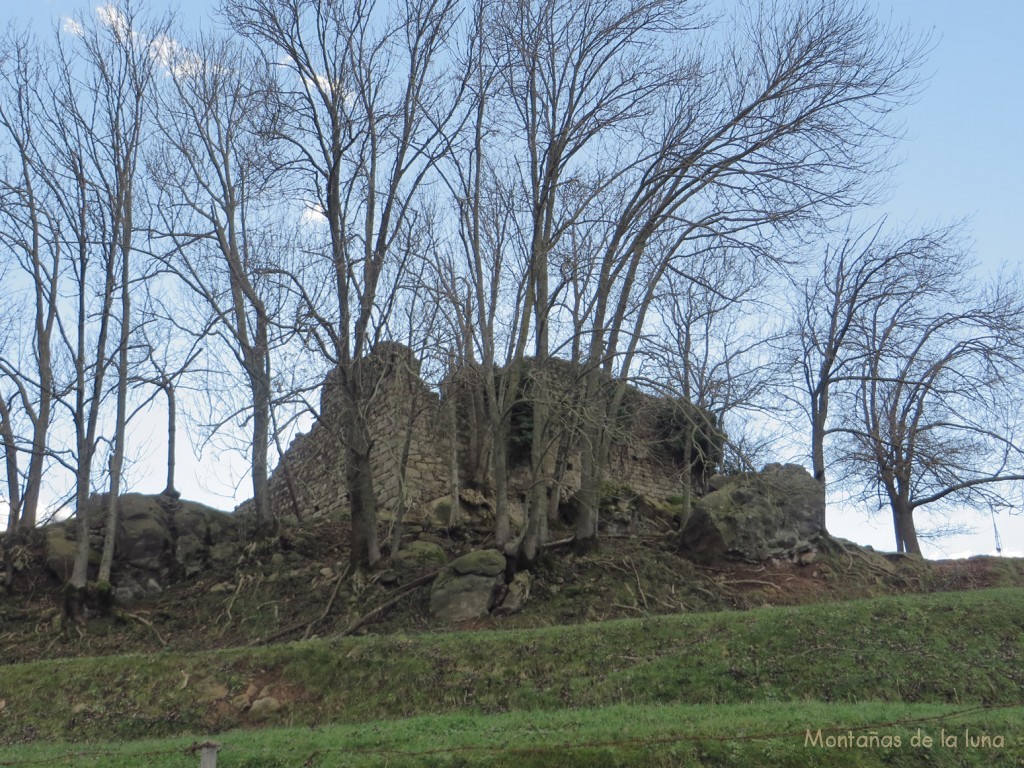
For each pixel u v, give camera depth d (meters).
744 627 13.38
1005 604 13.82
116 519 18.19
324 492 23.27
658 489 24.48
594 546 18.03
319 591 17.08
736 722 9.93
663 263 17.62
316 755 9.77
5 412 19.27
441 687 12.50
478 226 18.12
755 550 18.70
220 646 15.86
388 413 20.38
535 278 17.83
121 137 18.55
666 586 17.50
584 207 17.16
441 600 16.05
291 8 17.20
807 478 19.98
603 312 17.72
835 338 23.16
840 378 22.81
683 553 19.25
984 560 20.84
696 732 9.61
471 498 20.86
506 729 10.38
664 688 11.91
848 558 19.42
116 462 17.77
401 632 14.91
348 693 12.61
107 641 16.08
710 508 19.25
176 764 9.73
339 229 17.12
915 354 23.55
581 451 18.53
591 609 16.23
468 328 17.72
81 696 12.83
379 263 16.98
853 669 11.94
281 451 16.28
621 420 20.16
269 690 12.81
